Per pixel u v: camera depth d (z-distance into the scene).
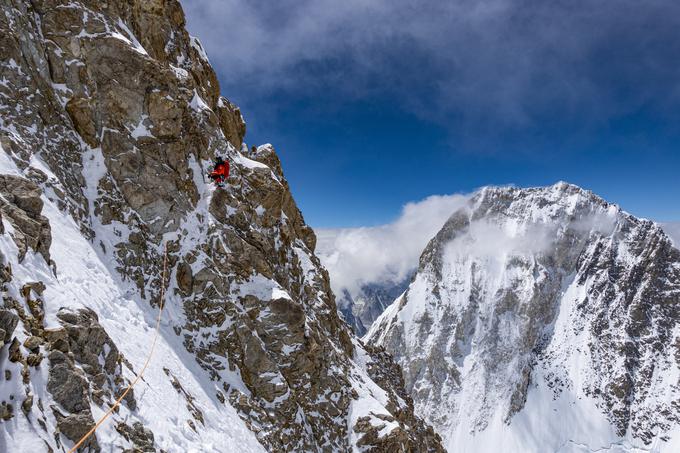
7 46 21.38
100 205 23.09
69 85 23.94
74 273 17.50
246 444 20.20
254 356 25.77
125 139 25.34
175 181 26.94
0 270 11.64
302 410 28.20
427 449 48.16
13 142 19.44
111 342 15.01
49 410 10.48
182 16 34.97
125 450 11.98
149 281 23.22
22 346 10.64
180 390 18.61
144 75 26.36
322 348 32.97
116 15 27.31
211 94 37.84
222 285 26.42
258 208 34.16
